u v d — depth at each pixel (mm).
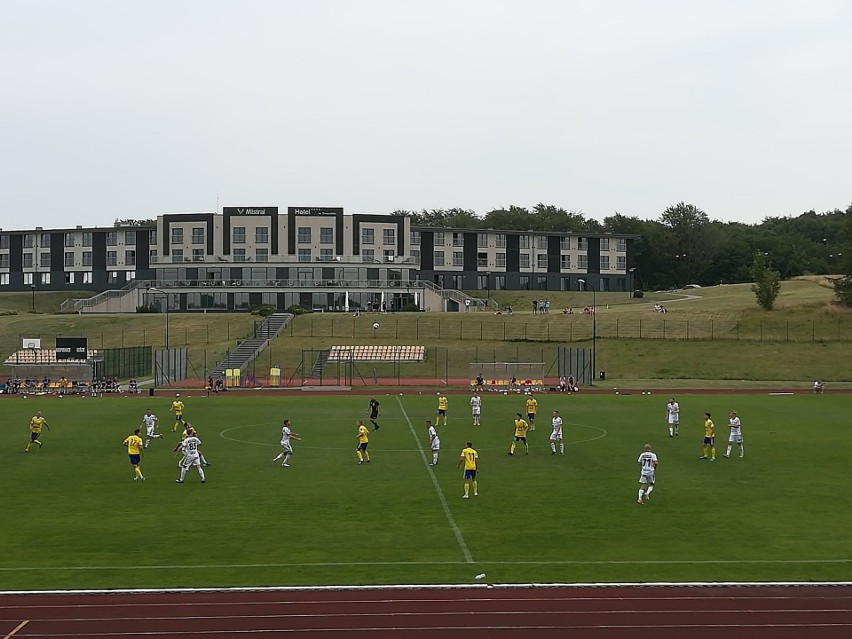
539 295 175000
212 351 112625
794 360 103062
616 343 111562
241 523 29781
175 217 161000
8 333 126438
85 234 176875
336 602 22031
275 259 158750
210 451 46156
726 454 44281
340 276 159375
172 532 28531
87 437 51219
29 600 22062
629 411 66625
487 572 24312
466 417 62594
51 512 31422
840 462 42750
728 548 26812
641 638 19891
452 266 178250
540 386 87688
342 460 43219
